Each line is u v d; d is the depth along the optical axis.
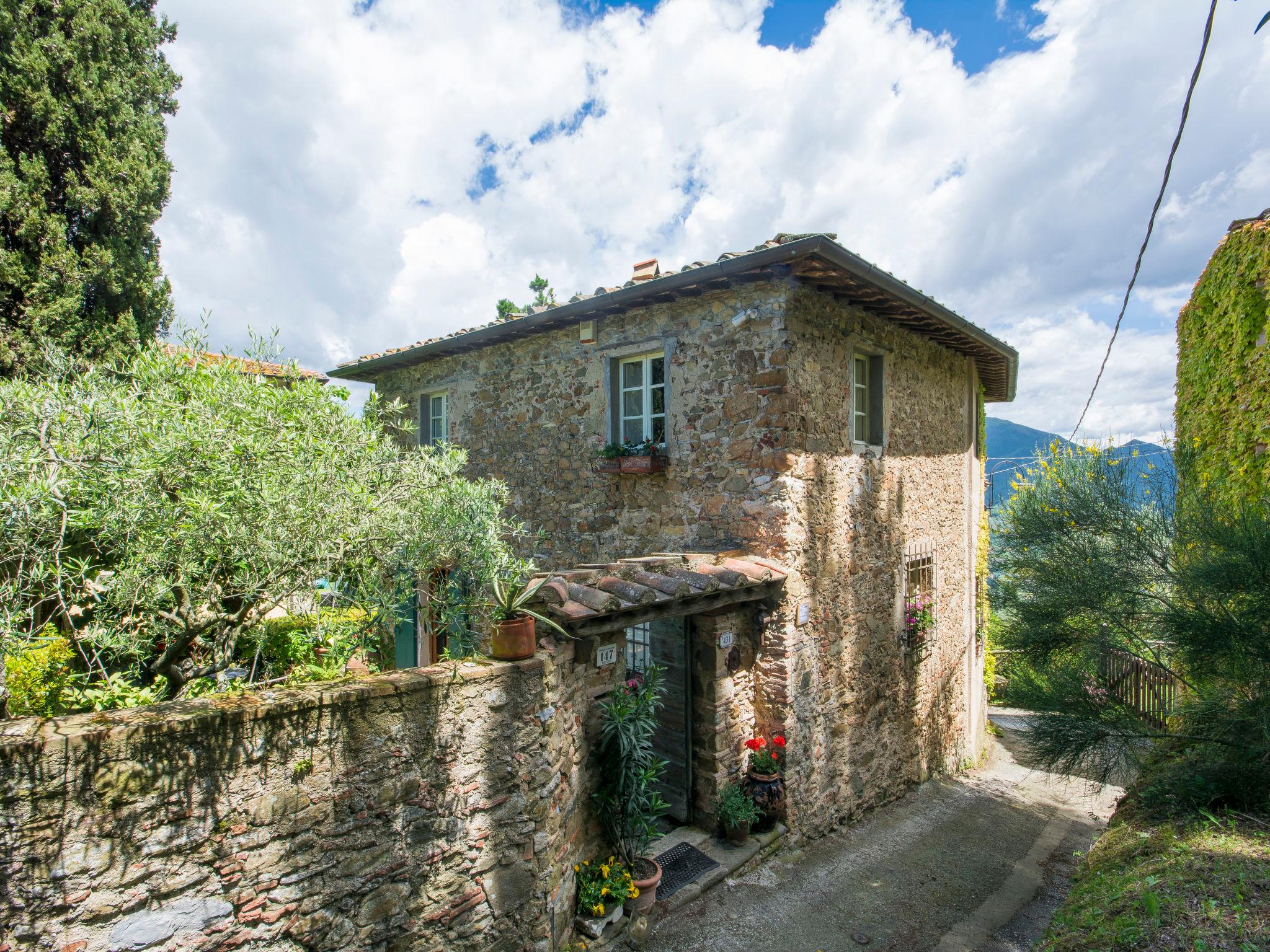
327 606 3.01
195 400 2.88
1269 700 3.49
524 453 7.14
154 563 2.59
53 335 6.02
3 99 6.16
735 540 5.25
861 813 5.93
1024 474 10.44
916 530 7.01
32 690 3.08
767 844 4.80
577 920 3.74
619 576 4.12
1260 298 4.50
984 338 6.99
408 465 3.27
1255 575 3.47
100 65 6.75
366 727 2.69
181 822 2.23
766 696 5.08
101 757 2.08
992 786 7.38
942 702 7.60
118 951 2.10
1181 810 3.80
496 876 3.14
